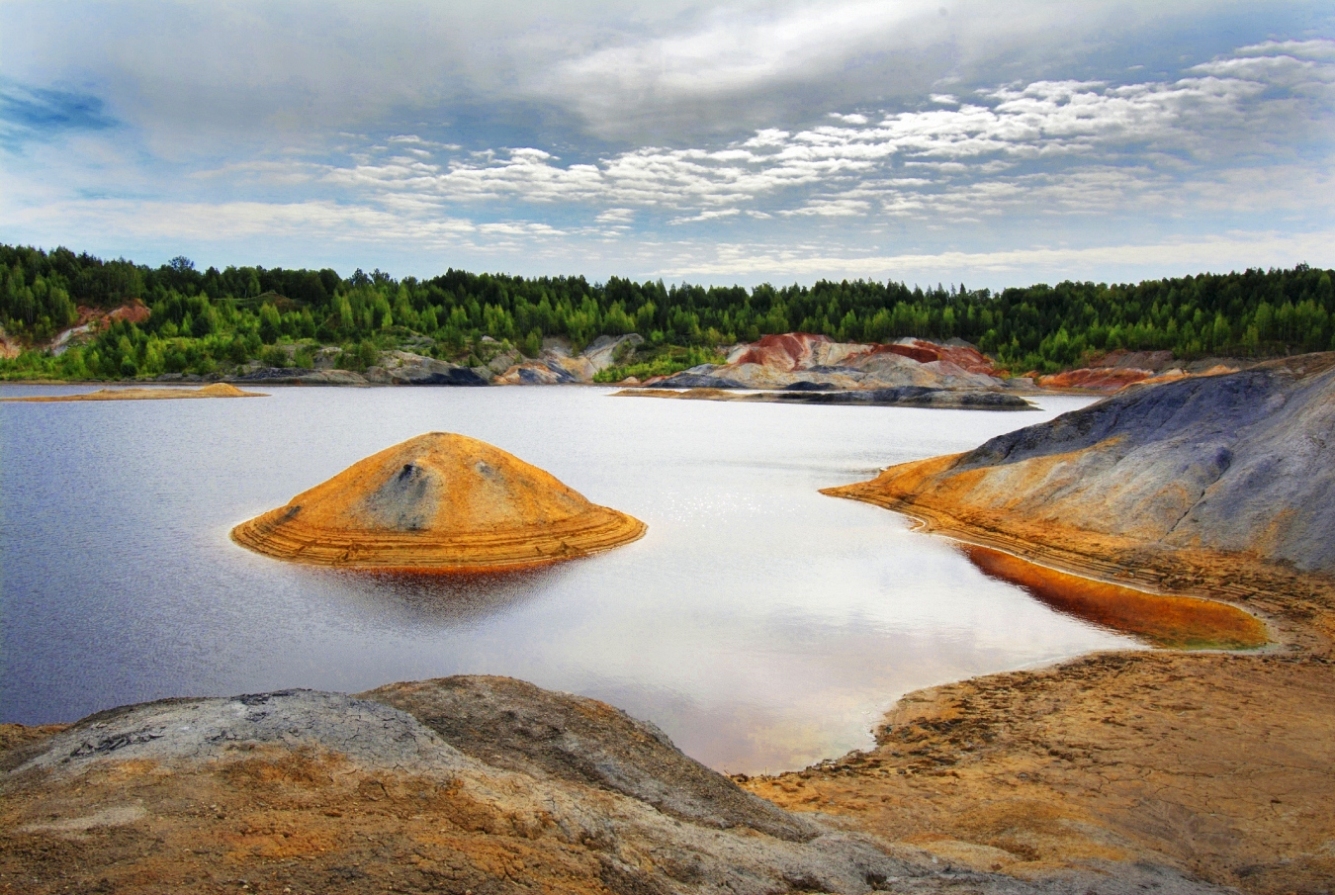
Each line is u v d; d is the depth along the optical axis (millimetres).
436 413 130750
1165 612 33312
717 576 38406
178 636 29375
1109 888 13211
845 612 33344
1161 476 43344
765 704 24500
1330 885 14266
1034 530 44625
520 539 41438
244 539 42875
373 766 12430
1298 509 37250
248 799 11078
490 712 17188
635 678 26328
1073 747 20984
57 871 8938
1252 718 22734
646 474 70000
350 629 30406
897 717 23719
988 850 15258
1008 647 29531
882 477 61469
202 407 136875
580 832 11742
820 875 12875
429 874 9461
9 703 23703
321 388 188375
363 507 41844
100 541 43062
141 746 12508
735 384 187625
